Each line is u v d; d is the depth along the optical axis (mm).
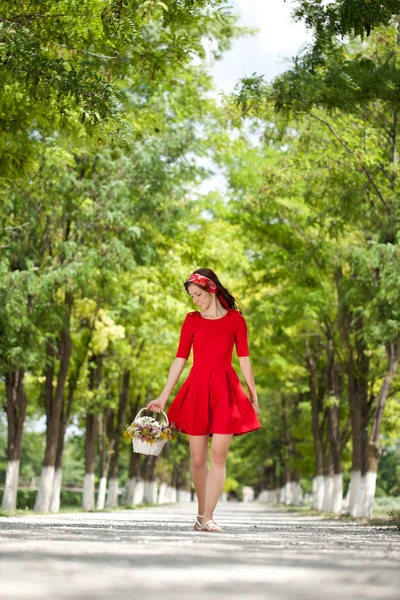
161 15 15016
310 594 3361
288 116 18531
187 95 26922
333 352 33281
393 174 21953
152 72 16094
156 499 67000
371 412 36562
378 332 21219
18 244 24406
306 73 17312
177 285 30531
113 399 43531
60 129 14773
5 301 23078
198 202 29516
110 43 14148
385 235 22938
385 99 17016
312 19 14539
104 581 3582
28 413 39969
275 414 56844
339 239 25828
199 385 8852
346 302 25141
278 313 31688
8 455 26125
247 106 18406
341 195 22125
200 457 9016
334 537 9102
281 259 31453
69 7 12812
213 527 8953
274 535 9008
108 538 6711
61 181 24375
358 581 3900
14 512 20891
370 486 25734
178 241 30719
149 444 8898
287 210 28703
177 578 3807
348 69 16797
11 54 12625
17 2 13039
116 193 24844
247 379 8852
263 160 31922
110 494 41250
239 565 4520
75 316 30094
